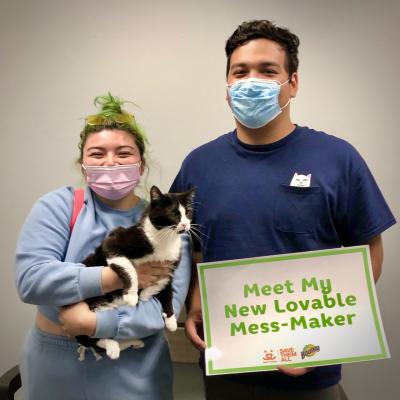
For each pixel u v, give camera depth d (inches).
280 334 43.3
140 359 44.1
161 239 44.8
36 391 43.3
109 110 48.7
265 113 46.6
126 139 47.2
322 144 46.8
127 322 40.3
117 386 42.3
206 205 48.3
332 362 41.9
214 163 49.2
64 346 42.8
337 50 65.6
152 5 68.7
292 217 45.0
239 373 47.0
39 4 71.2
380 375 68.7
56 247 42.4
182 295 47.0
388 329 67.7
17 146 74.0
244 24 48.1
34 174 74.0
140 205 50.6
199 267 44.7
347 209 45.9
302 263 43.7
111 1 69.6
